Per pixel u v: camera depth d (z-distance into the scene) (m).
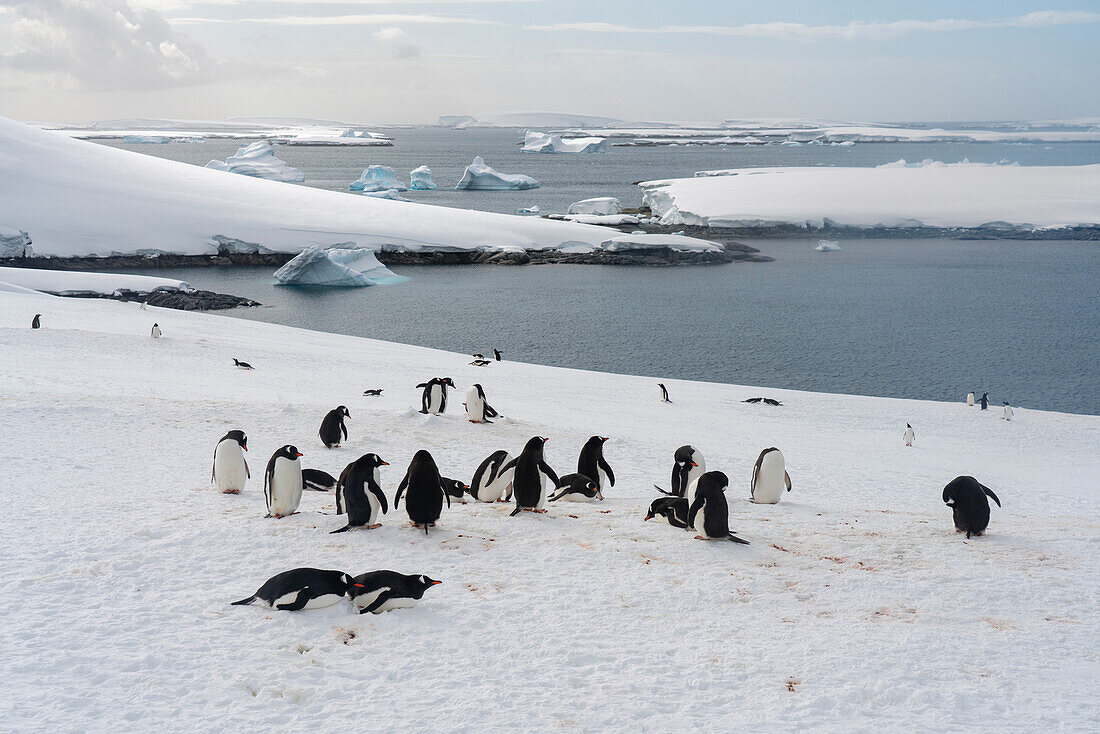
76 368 23.62
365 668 5.48
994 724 4.80
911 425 28.30
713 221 111.56
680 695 5.16
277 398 21.66
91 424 14.76
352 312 61.97
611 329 56.66
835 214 112.69
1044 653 5.86
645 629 6.23
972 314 61.66
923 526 9.99
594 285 75.38
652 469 16.11
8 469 11.27
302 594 6.37
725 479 8.67
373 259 79.19
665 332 55.69
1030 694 5.18
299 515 9.19
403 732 4.64
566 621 6.34
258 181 113.75
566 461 15.89
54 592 6.69
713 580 7.34
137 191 96.31
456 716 4.84
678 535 8.87
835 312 62.84
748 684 5.32
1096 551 8.64
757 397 31.00
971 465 21.83
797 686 5.29
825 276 80.06
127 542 8.02
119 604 6.48
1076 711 4.95
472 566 7.60
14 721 4.59
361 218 96.19
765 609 6.70
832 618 6.52
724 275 80.94
